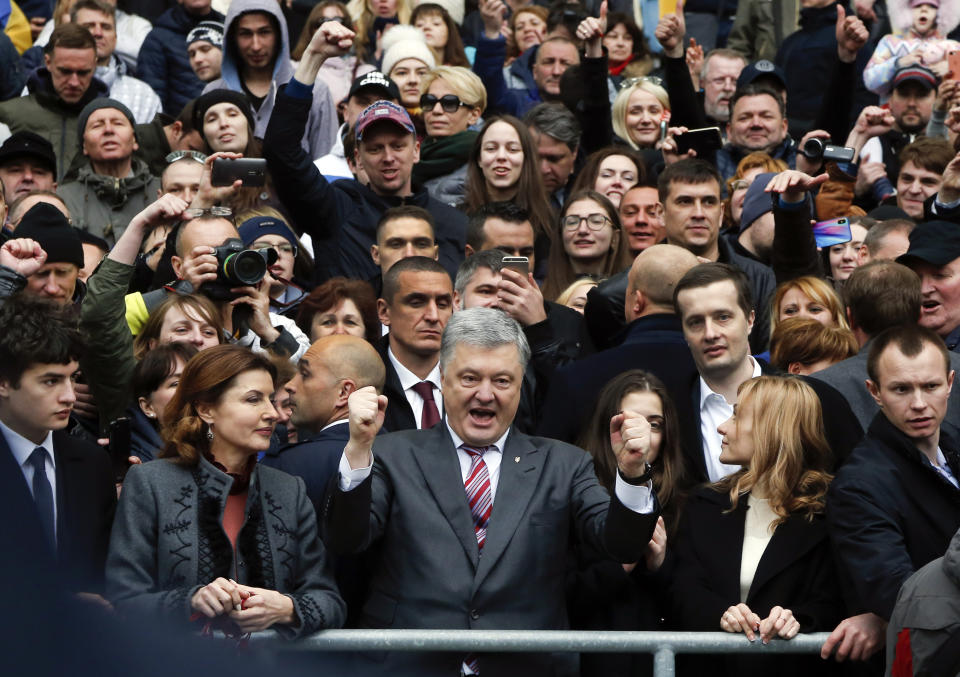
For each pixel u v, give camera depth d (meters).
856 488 10.74
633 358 13.04
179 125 19.33
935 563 9.66
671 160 18.98
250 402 10.76
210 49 23.20
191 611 9.97
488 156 18.05
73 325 10.81
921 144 19.42
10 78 22.70
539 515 10.87
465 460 11.20
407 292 13.47
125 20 25.28
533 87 24.70
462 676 10.62
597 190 18.69
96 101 18.58
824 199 18.06
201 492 10.59
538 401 13.14
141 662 6.45
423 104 20.08
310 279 16.64
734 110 20.61
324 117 21.02
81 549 10.55
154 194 18.61
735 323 12.65
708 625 10.84
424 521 10.80
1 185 14.52
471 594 10.61
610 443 11.99
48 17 26.62
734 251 16.98
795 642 10.41
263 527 10.70
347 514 10.24
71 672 6.07
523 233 15.89
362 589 11.16
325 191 16.97
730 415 12.70
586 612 11.26
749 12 26.64
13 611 6.00
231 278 13.25
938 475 10.88
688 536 11.37
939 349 11.05
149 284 16.16
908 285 13.23
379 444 11.18
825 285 14.27
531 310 13.37
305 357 12.47
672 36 20.48
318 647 10.18
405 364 13.55
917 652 9.46
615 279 14.55
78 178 18.39
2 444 7.45
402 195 17.52
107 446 11.91
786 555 10.93
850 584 10.70
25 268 12.22
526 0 27.28
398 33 22.56
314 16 23.94
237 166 14.96
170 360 12.28
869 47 25.77
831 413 11.99
